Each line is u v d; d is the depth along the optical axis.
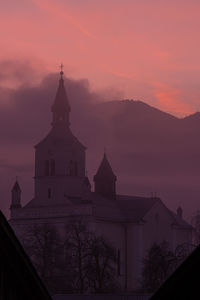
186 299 33.66
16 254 33.50
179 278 33.47
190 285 33.50
